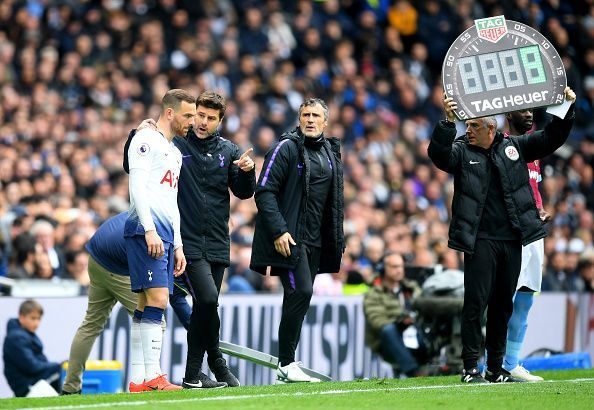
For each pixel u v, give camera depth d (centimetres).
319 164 2920
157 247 2622
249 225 5106
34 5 6406
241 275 4622
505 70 2847
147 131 2656
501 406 2352
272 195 2872
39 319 3553
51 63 6041
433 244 4962
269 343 4044
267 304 4034
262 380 4022
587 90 7738
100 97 6062
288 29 7188
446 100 2822
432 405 2352
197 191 2822
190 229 2814
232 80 6644
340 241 2953
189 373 2817
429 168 6662
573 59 7894
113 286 3022
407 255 4925
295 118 6625
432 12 7875
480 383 2853
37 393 3525
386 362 3903
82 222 4447
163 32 6662
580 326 4703
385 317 3862
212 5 6994
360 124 6844
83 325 3083
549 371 3609
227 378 2873
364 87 7138
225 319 3906
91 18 6469
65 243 4312
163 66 6450
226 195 2866
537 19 7888
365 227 5569
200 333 2819
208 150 2842
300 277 2892
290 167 2902
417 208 6075
